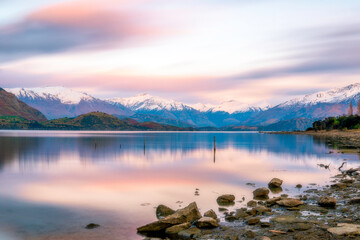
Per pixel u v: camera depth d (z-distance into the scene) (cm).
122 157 6850
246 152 7975
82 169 4822
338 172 4059
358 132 15438
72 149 9312
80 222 2047
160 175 4109
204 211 2227
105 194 2906
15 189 3189
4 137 18450
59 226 1970
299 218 1905
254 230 1739
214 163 5528
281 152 7625
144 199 2677
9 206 2470
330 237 1541
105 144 12025
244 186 3219
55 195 2884
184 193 2902
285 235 1628
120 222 2042
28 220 2097
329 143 10444
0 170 4738
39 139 16200
